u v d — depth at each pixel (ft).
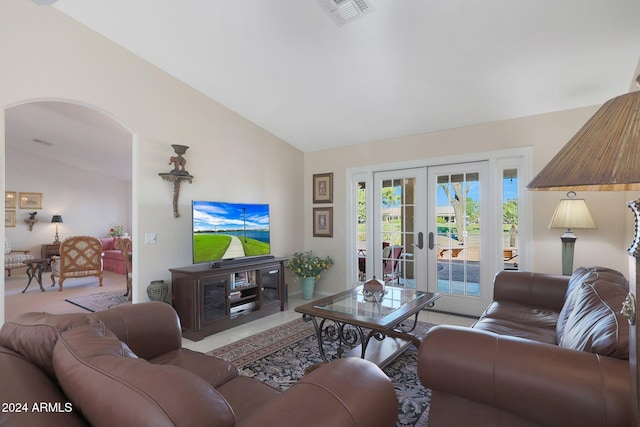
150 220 11.36
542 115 11.66
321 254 17.24
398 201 15.12
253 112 14.23
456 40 8.78
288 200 16.89
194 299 10.71
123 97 10.76
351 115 13.61
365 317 7.75
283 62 10.72
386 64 10.16
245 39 9.84
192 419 2.22
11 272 23.65
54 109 14.92
